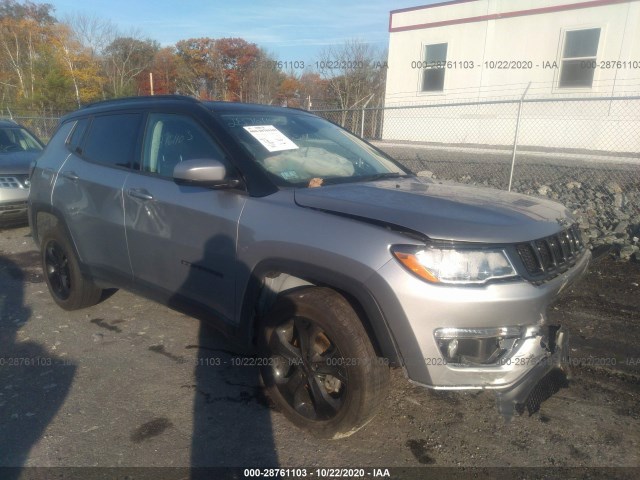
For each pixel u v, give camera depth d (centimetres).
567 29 1373
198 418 307
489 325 242
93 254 413
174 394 332
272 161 329
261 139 344
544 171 1092
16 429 294
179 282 344
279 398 300
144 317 453
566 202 833
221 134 331
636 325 429
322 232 266
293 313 281
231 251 304
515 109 1480
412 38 1683
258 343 307
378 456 275
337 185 318
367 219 261
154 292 366
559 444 286
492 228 250
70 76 2800
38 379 350
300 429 294
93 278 421
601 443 286
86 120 443
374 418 301
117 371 361
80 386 341
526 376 258
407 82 1714
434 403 324
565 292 289
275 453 276
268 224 287
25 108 2606
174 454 274
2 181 720
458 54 1586
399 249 245
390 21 1728
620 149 1328
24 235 759
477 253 243
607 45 1315
